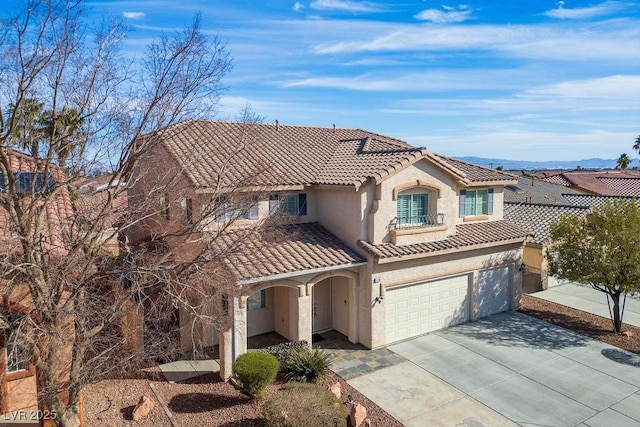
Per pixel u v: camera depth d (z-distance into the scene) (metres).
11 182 10.04
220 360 15.85
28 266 9.73
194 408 13.91
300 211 20.81
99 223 11.65
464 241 20.88
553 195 44.31
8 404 13.29
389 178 19.03
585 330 20.84
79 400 11.85
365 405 14.50
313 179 20.69
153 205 13.09
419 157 19.34
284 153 23.03
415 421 13.64
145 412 13.30
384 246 18.89
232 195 14.35
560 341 19.58
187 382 15.71
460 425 13.45
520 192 44.38
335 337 20.02
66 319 10.73
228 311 15.87
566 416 13.91
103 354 11.77
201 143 20.45
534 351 18.56
